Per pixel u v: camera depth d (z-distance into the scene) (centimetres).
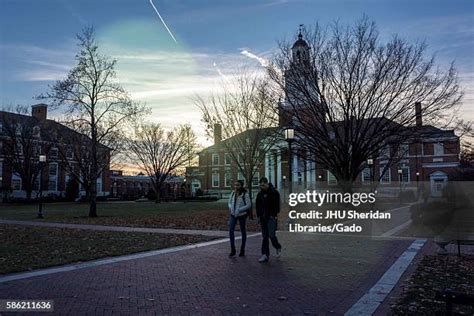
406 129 2367
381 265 963
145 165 5678
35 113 6144
